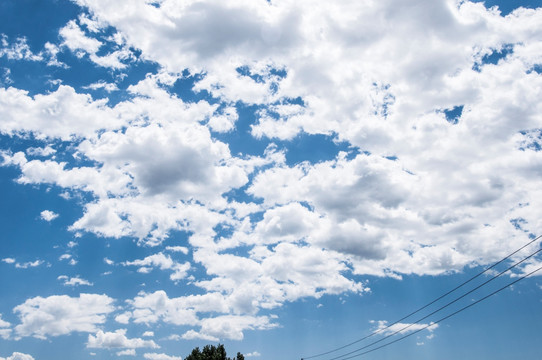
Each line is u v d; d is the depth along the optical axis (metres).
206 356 69.50
